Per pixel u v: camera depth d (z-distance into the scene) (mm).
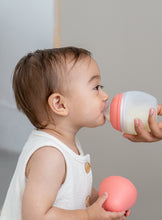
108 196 856
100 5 1743
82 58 912
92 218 815
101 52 1781
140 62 1740
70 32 1785
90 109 902
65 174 849
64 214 790
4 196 1543
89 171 940
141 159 1788
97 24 1761
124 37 1742
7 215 896
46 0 1674
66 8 1773
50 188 793
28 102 917
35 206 764
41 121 917
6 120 1562
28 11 1610
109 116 914
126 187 876
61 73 885
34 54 941
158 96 1738
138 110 882
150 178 1786
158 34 1695
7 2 1531
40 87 888
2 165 1551
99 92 931
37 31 1659
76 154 883
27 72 906
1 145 1549
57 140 865
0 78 1541
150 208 1732
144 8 1695
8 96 1572
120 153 1813
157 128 881
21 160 861
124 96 895
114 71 1780
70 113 905
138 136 947
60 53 913
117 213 835
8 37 1554
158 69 1720
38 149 828
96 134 1827
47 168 798
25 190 787
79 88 892
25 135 1634
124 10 1722
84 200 923
